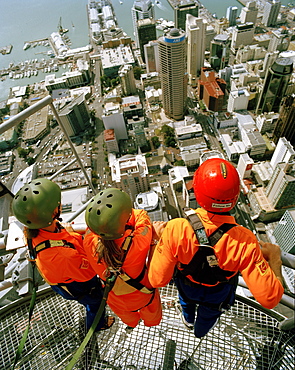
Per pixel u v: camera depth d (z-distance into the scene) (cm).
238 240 515
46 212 596
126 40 17212
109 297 669
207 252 523
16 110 13675
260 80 12794
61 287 679
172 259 549
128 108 11731
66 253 629
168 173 9969
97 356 805
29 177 2172
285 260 631
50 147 11631
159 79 13888
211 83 12438
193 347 797
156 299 721
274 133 10550
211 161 547
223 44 14362
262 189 8706
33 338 840
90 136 12031
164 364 781
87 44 18888
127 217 532
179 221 555
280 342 750
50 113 13150
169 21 19325
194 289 611
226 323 818
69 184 10000
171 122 12119
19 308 902
